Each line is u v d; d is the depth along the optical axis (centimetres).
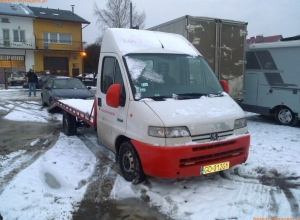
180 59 515
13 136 800
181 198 416
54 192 442
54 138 775
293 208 391
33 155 620
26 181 473
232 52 858
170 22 865
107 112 518
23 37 3697
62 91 1197
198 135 405
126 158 472
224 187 454
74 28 3997
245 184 466
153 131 399
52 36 3878
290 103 877
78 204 407
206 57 825
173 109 417
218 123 422
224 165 428
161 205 400
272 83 919
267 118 1066
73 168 538
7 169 535
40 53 3803
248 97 998
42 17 3716
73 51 3972
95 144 708
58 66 3956
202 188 450
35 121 1035
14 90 2541
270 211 383
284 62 878
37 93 2220
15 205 395
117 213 384
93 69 4759
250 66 980
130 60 475
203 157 410
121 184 464
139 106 427
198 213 378
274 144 682
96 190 448
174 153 388
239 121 450
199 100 454
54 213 380
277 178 491
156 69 482
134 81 455
